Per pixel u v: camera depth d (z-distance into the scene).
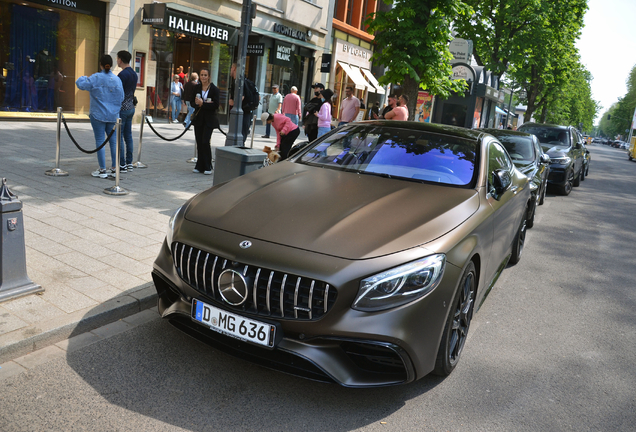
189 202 3.55
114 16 15.04
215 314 2.89
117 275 4.32
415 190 3.62
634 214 10.80
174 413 2.74
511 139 9.27
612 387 3.43
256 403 2.89
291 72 23.41
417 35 12.40
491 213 3.78
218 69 19.16
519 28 25.16
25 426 2.53
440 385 3.26
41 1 13.55
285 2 21.52
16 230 3.71
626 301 5.19
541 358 3.77
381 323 2.67
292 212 3.16
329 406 2.93
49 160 8.70
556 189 13.05
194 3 17.14
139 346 3.42
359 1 28.19
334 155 4.31
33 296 3.78
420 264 2.80
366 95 30.22
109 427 2.58
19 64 13.53
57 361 3.15
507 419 2.95
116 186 7.01
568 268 6.20
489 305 4.77
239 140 8.78
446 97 13.71
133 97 8.36
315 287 2.71
